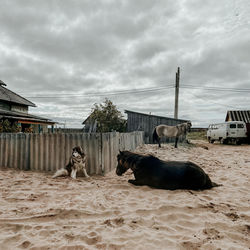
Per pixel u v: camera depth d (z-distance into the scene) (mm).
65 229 2551
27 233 2443
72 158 5398
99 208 3225
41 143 6359
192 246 2170
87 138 5926
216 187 4492
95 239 2305
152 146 12523
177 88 19719
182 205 3326
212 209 3225
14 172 5953
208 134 21203
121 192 4086
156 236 2377
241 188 4414
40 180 5031
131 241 2256
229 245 2197
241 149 13633
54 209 3117
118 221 2773
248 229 2594
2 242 2236
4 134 6711
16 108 20750
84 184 4691
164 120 16391
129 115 17438
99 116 21625
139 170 4570
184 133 11578
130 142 9555
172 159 8195
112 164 6531
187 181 4219
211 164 7352
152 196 3834
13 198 3641
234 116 26031
